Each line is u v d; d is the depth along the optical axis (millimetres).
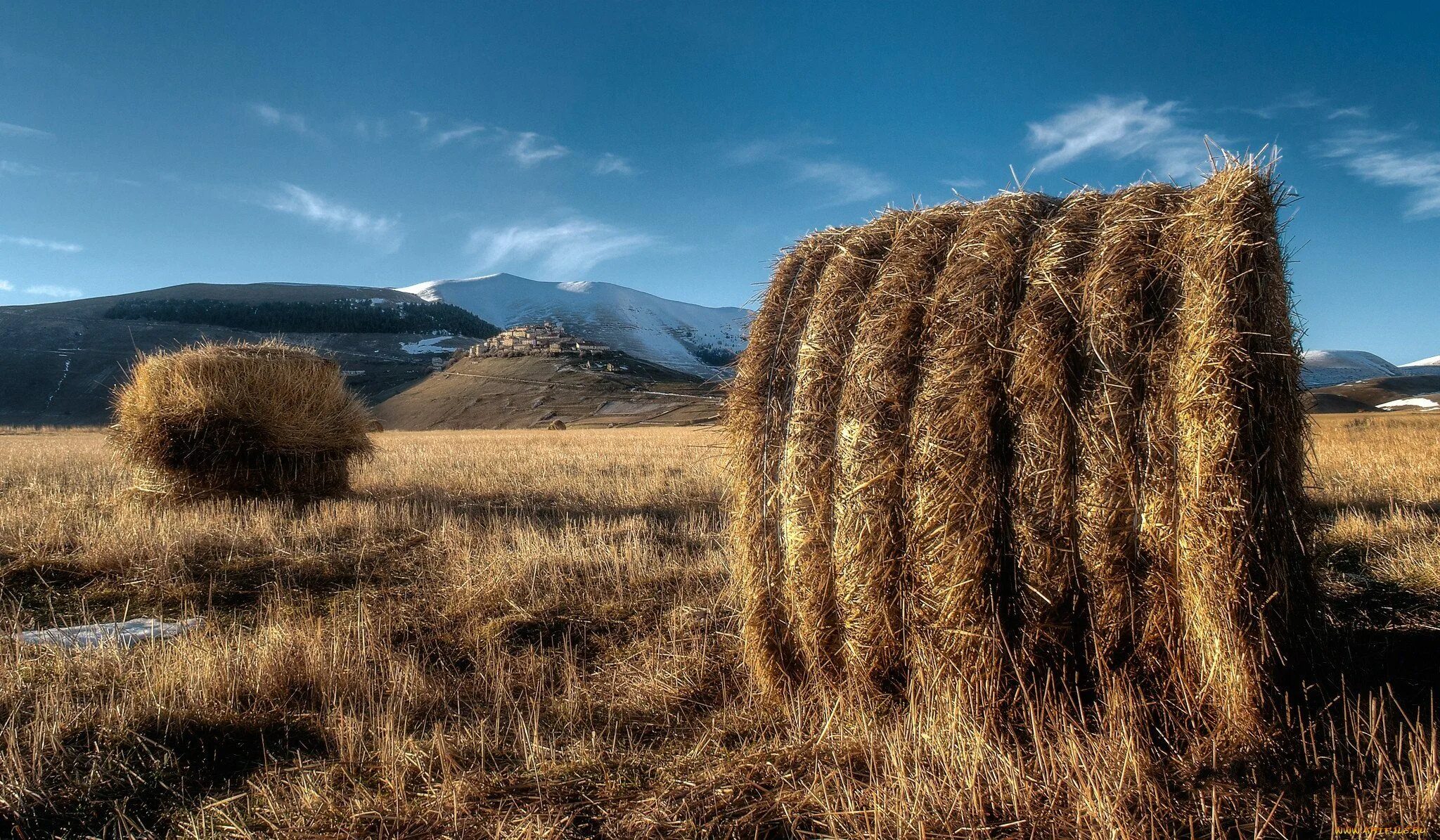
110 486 11617
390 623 5543
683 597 6074
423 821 3213
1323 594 4316
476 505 11102
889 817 3107
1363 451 14953
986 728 3594
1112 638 3521
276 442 10180
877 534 3760
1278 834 2896
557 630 5566
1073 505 3498
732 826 3156
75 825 3250
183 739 3871
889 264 4023
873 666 3879
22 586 6570
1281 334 3557
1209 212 3355
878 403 3771
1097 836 2887
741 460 4320
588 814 3291
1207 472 3262
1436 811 2938
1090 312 3512
